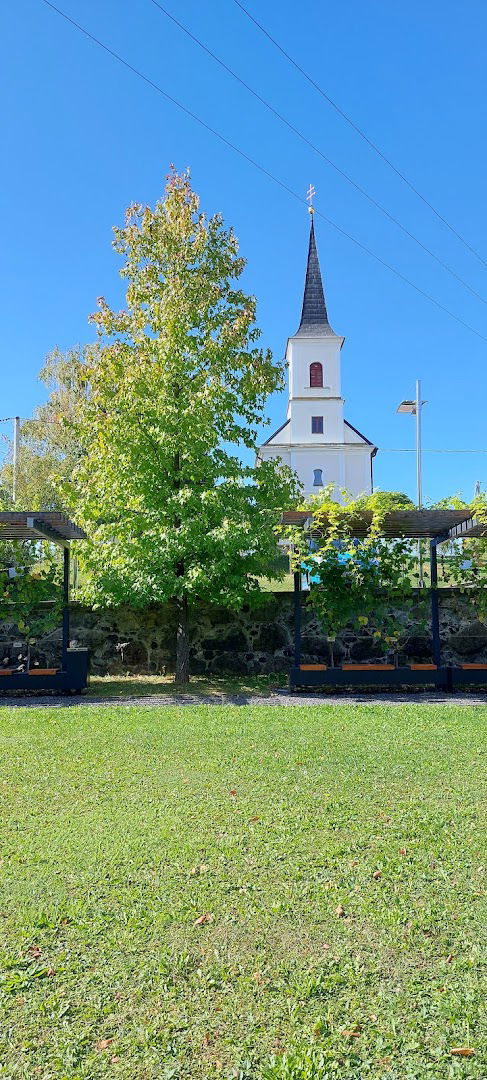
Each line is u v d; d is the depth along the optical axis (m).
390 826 4.39
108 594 10.44
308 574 10.60
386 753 6.19
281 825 4.40
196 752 6.26
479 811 4.66
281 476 11.71
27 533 10.22
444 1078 2.35
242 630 12.20
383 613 10.91
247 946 3.08
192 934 3.17
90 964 2.96
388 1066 2.41
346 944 3.09
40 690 10.52
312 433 45.78
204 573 10.02
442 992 2.77
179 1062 2.43
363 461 45.38
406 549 10.77
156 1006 2.70
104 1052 2.48
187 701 9.61
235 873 3.74
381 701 9.45
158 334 11.28
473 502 9.69
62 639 11.19
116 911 3.36
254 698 9.86
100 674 12.14
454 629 11.92
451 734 6.99
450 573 11.19
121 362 11.19
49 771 5.65
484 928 3.21
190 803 4.82
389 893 3.53
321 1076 2.36
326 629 10.98
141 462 10.59
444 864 3.85
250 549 10.35
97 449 11.19
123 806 4.78
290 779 5.39
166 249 11.34
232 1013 2.66
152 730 7.21
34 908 3.38
